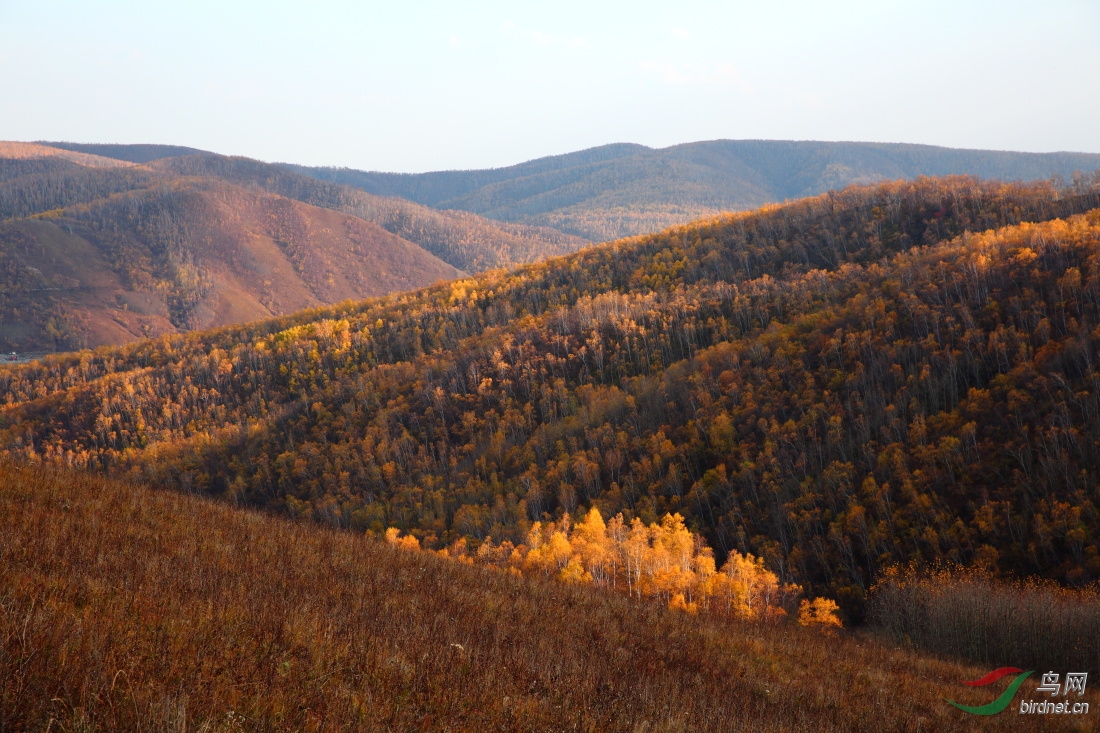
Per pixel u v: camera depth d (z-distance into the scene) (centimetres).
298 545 2469
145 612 1298
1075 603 6116
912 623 6862
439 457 15138
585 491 12531
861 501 10281
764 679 2248
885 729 1966
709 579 6806
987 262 13375
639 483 12312
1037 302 11762
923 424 10756
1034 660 5662
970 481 9869
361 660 1325
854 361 12888
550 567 7006
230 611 1412
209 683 1048
